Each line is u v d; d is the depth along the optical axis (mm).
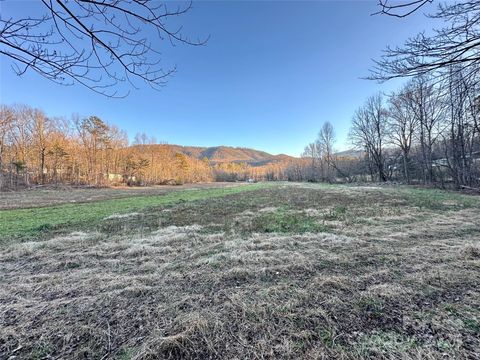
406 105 18922
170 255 4379
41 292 3043
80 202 15727
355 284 3000
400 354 1843
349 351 1894
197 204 12641
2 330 2246
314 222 6898
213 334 2143
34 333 2217
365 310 2441
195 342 2043
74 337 2160
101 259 4277
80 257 4336
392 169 31094
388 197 12680
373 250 4270
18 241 5652
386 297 2662
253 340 2066
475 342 1945
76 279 3404
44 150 36719
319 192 18406
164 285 3141
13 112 33062
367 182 32000
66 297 2896
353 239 4945
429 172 21953
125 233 6254
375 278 3152
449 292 2740
